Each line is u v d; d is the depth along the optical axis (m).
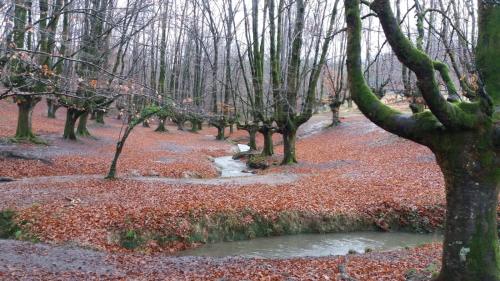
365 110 6.77
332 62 53.81
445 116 5.97
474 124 6.10
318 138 45.97
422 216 15.85
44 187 17.12
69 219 13.14
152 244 13.00
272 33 28.67
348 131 45.28
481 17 6.64
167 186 18.67
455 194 6.34
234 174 28.12
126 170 23.73
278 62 29.23
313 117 59.69
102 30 16.92
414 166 23.58
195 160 30.36
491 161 6.10
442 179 19.70
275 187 19.66
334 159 30.38
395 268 9.30
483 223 6.20
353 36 6.74
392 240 14.66
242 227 14.96
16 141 26.08
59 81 10.22
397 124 6.60
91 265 9.66
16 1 9.95
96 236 12.39
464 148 6.16
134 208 14.51
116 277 8.64
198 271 9.46
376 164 26.02
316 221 15.77
